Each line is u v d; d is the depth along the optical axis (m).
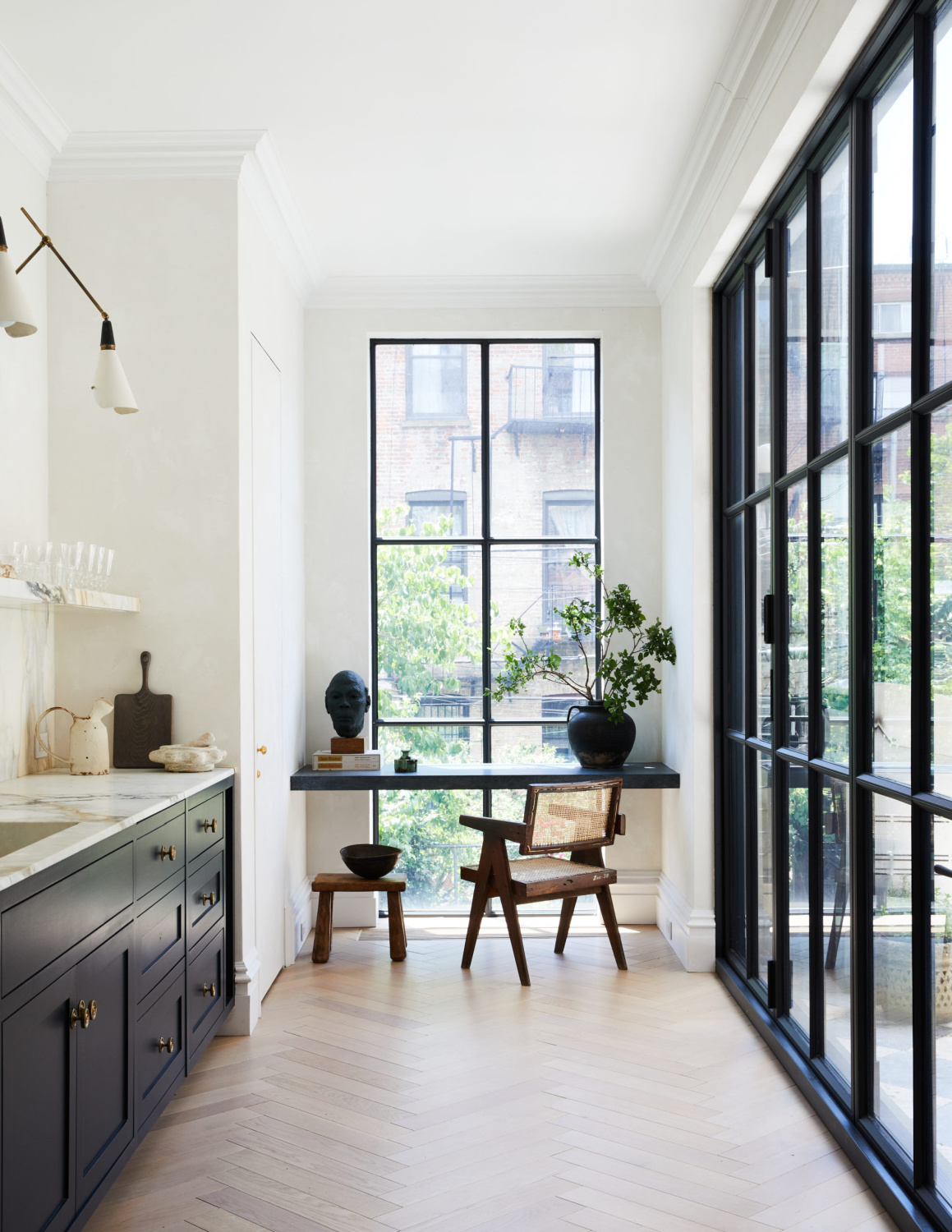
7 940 1.73
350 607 4.99
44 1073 1.90
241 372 3.57
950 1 2.02
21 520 3.33
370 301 5.02
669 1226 2.28
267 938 3.95
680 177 3.87
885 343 2.40
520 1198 2.41
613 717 4.61
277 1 2.73
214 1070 3.18
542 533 5.17
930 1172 2.17
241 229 3.60
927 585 2.15
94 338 3.54
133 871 2.45
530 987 4.01
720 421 4.18
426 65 3.07
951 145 2.02
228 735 3.52
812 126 2.80
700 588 4.23
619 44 2.97
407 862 5.14
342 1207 2.37
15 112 3.19
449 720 5.12
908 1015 2.28
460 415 5.17
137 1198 2.41
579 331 5.04
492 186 3.94
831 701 2.85
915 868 2.18
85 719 3.32
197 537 3.54
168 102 3.27
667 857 4.85
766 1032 3.38
